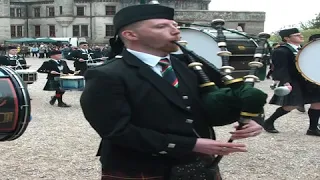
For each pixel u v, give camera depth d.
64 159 5.04
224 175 4.49
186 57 2.19
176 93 1.94
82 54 12.24
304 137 6.37
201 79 2.02
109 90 1.85
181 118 1.93
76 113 8.62
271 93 11.56
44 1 59.06
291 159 5.12
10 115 2.86
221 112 1.92
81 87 9.23
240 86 1.90
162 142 1.85
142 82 1.90
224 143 1.88
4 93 2.83
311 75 6.07
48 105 9.76
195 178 1.96
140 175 1.97
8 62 10.66
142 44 1.96
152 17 1.92
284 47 6.27
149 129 1.88
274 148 5.64
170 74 1.98
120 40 2.14
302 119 7.97
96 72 1.88
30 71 9.77
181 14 37.22
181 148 1.86
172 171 1.95
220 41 2.41
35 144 5.77
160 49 1.96
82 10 56.56
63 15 56.66
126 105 1.87
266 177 4.46
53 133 6.52
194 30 4.81
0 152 5.30
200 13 38.00
